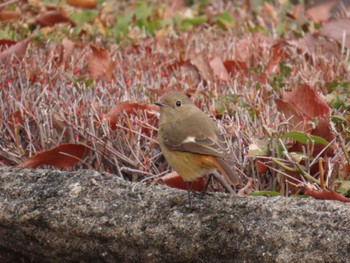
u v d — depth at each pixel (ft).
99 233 26.63
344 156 31.32
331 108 36.55
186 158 28.14
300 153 31.22
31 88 37.73
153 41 49.67
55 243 27.45
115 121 33.22
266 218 25.41
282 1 56.34
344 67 43.47
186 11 57.72
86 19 52.42
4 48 45.52
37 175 28.68
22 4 52.31
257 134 33.06
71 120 33.06
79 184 27.89
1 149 32.83
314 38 47.37
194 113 29.07
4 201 28.02
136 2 56.90
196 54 44.24
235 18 55.93
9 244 28.25
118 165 32.40
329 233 24.41
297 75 41.09
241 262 25.14
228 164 27.61
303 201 25.89
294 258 24.39
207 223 25.85
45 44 47.39
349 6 55.06
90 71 41.83
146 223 26.32
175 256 26.00
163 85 40.09
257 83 38.86
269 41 49.32
